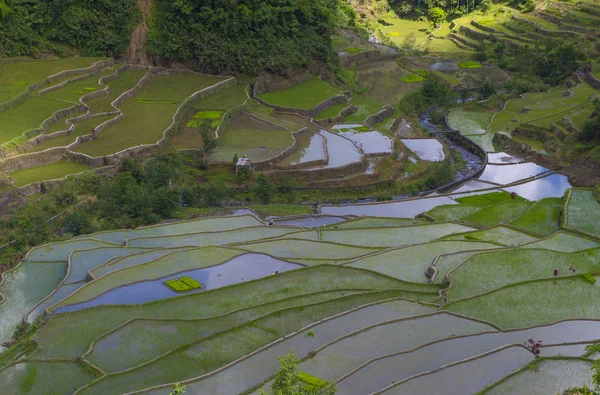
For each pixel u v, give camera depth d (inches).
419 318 1454.2
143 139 2556.6
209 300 1558.8
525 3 5246.1
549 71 4126.5
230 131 2844.5
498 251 1854.1
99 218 2097.7
